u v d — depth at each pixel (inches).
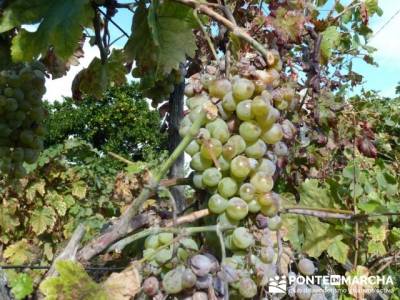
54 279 12.5
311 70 26.2
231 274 13.6
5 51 21.7
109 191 62.1
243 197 14.4
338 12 35.7
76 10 17.3
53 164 59.1
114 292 13.0
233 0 25.9
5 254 49.8
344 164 38.6
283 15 20.2
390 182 32.8
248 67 15.1
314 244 22.8
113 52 24.6
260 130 14.7
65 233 59.1
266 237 14.8
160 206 17.9
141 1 22.3
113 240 14.6
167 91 25.9
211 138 14.6
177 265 13.9
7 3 18.8
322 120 32.1
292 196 23.6
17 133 22.2
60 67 25.7
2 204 55.9
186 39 22.5
